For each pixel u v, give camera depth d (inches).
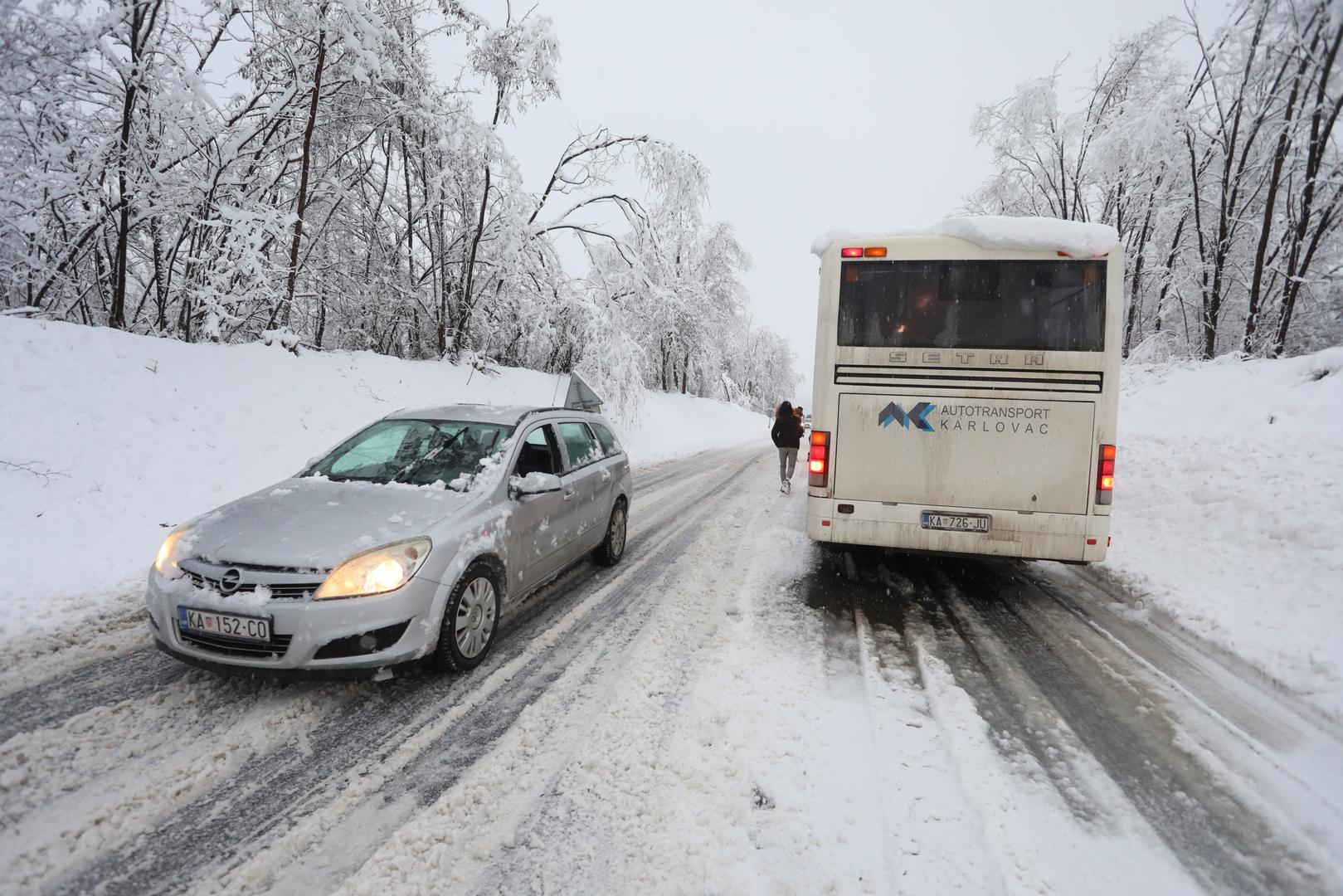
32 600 171.6
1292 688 145.6
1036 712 134.1
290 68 507.2
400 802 99.7
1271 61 433.7
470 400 553.0
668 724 123.8
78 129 383.6
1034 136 692.7
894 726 126.0
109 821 93.2
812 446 202.7
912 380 193.5
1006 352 187.3
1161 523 274.1
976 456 190.1
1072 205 709.3
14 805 95.0
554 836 93.0
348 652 122.8
